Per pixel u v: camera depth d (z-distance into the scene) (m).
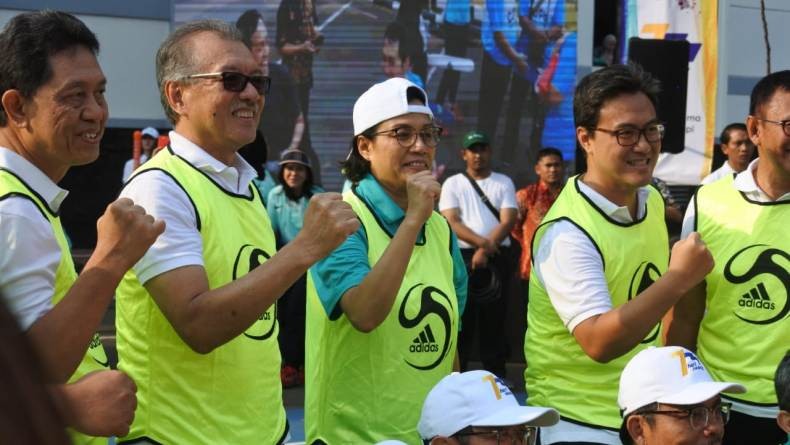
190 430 3.17
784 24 15.11
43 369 0.85
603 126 3.89
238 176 3.42
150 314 3.19
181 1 11.64
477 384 3.29
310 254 3.02
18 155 2.80
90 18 12.65
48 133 2.80
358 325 3.57
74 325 2.57
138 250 2.67
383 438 3.71
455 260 4.14
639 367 3.63
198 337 3.02
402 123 3.84
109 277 2.62
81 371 3.05
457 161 11.94
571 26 11.85
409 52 11.80
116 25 12.80
